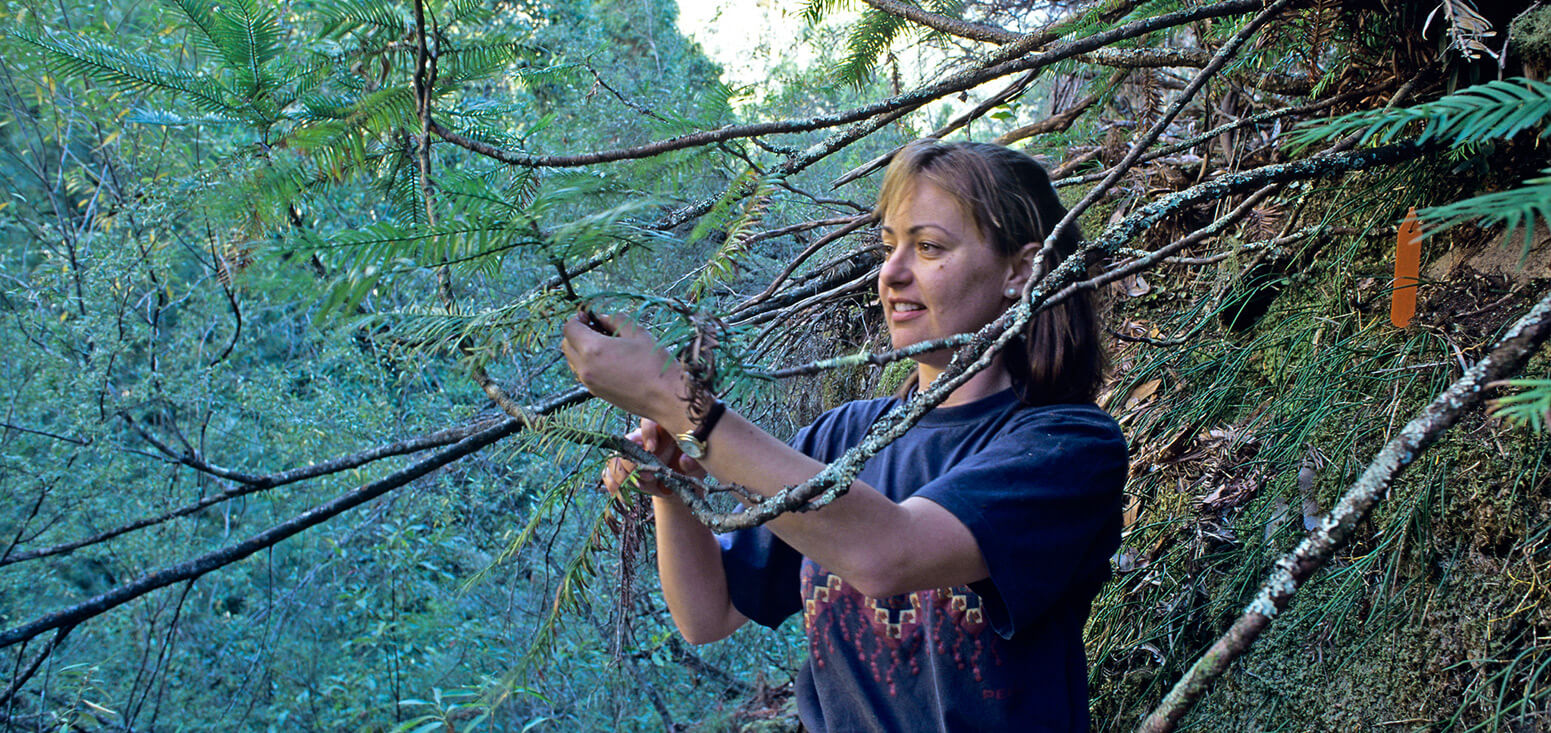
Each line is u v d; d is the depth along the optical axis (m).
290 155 1.01
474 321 0.71
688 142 1.09
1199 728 1.44
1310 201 1.75
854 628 1.07
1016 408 1.04
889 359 0.66
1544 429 1.18
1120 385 1.93
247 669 3.50
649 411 0.73
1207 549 1.55
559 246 0.61
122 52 1.03
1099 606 1.67
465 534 3.47
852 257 2.08
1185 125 2.16
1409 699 1.22
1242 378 1.75
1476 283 1.40
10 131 3.42
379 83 1.10
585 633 2.98
